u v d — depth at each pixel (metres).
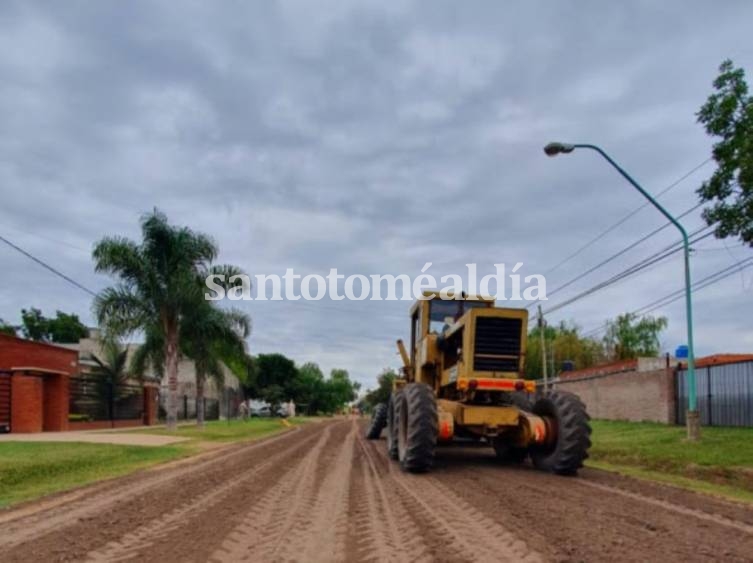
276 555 5.72
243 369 30.98
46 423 25.88
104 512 7.85
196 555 5.75
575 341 46.12
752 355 30.28
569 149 15.69
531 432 11.34
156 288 25.42
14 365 24.44
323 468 12.48
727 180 11.87
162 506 8.17
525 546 5.91
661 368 26.02
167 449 17.03
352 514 7.50
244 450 17.45
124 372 32.59
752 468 11.48
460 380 11.55
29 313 61.34
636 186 16.06
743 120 11.80
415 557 5.58
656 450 14.66
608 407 28.38
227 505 8.20
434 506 7.95
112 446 17.02
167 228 25.61
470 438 12.80
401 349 15.58
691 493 9.38
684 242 16.47
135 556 5.73
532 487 9.64
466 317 11.77
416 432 11.13
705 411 21.70
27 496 9.29
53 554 5.88
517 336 11.71
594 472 11.82
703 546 6.04
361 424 39.81
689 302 16.55
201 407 30.41
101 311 25.03
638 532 6.55
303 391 83.38
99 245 24.86
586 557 5.55
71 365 28.23
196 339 27.78
